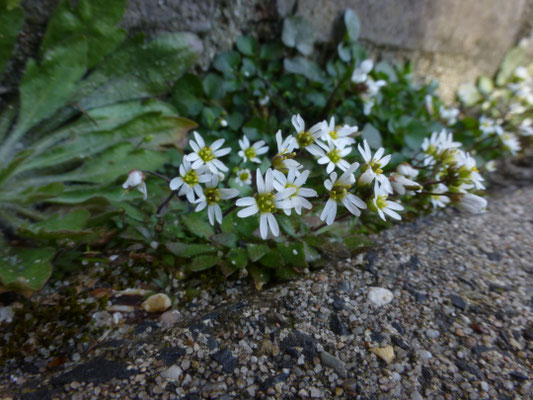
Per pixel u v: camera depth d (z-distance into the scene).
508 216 0.07
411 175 0.05
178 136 0.06
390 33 0.08
